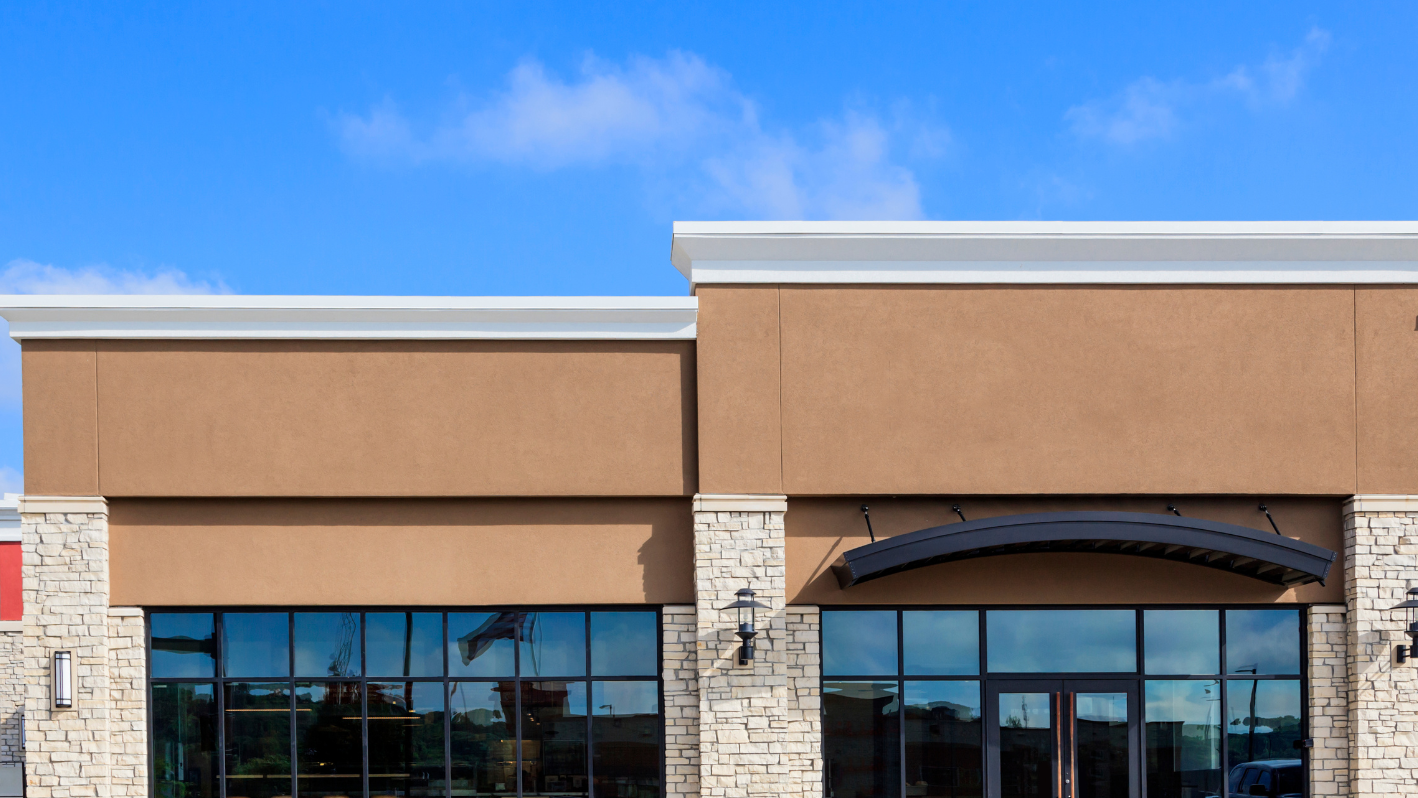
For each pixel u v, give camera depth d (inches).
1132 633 565.3
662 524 557.3
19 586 968.9
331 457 546.3
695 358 558.6
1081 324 560.1
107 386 544.1
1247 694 562.3
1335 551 557.9
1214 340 561.0
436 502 554.3
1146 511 561.9
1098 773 553.0
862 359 554.9
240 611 552.4
